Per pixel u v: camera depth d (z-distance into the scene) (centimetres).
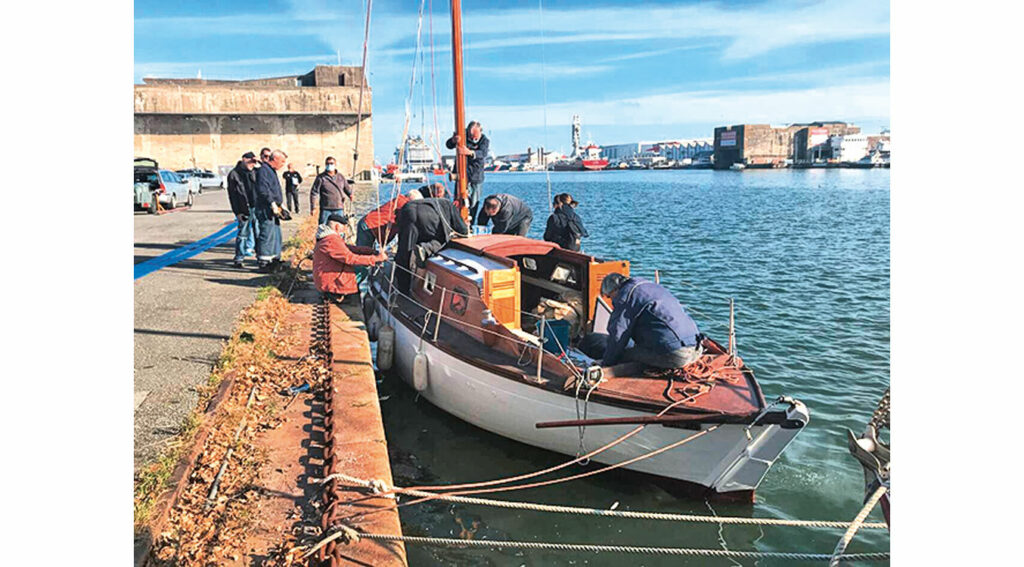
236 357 712
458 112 1128
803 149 15738
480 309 762
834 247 2391
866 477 411
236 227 1884
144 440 520
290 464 519
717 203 4981
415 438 741
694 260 2105
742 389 593
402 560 416
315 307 1014
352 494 481
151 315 892
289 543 421
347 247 1033
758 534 574
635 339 627
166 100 5219
